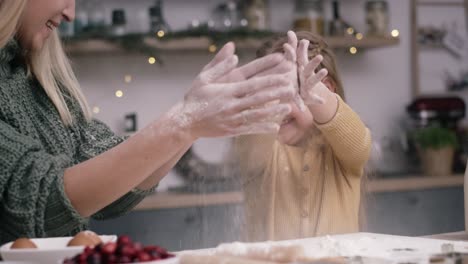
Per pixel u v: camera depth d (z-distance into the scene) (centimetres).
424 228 303
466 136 332
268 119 104
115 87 310
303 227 155
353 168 156
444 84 347
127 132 300
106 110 309
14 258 89
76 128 141
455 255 95
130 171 108
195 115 105
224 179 258
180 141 106
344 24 317
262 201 160
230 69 106
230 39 295
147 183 134
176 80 316
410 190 301
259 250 90
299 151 161
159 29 299
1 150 112
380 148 329
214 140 283
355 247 103
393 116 339
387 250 102
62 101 138
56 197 109
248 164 163
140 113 312
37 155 113
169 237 271
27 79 135
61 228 112
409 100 342
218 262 87
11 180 110
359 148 151
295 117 156
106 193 110
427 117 326
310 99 111
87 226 136
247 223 162
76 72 305
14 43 130
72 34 288
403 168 335
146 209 270
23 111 129
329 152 160
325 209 155
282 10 327
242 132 104
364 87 336
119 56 310
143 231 270
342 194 157
